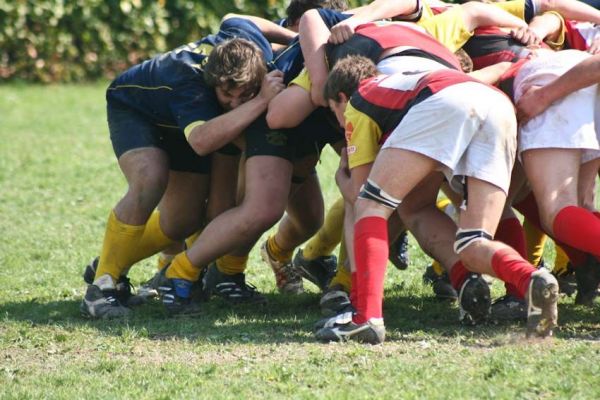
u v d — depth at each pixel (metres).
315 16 21.33
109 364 17.44
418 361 16.66
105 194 37.41
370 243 18.00
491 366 15.89
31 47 67.31
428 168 17.73
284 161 21.00
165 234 22.97
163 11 67.25
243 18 23.08
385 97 18.28
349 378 15.81
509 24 21.81
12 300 23.52
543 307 16.84
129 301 22.94
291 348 18.05
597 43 21.80
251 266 27.22
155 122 22.00
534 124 18.73
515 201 21.72
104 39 67.44
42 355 18.62
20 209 35.12
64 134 51.12
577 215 18.16
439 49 20.12
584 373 15.38
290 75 21.39
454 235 19.47
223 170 22.91
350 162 18.77
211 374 16.58
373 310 18.06
